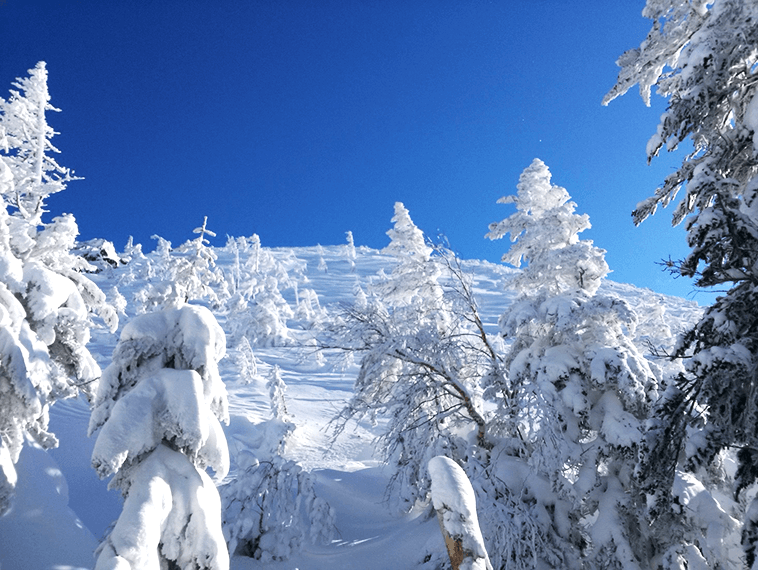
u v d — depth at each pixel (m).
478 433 14.06
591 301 12.11
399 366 14.70
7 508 8.94
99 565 5.53
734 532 9.39
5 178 14.18
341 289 122.06
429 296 19.50
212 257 9.09
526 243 14.17
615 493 10.98
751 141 8.78
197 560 6.32
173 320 7.77
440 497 3.44
